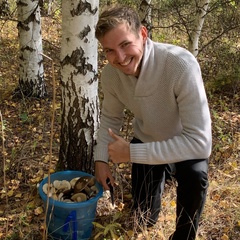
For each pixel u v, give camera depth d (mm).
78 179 2379
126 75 2041
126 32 1747
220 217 2590
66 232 2281
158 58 1907
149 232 2439
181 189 2068
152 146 1929
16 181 2977
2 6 6746
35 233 2430
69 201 2266
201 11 5070
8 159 3309
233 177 3004
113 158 2020
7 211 2594
